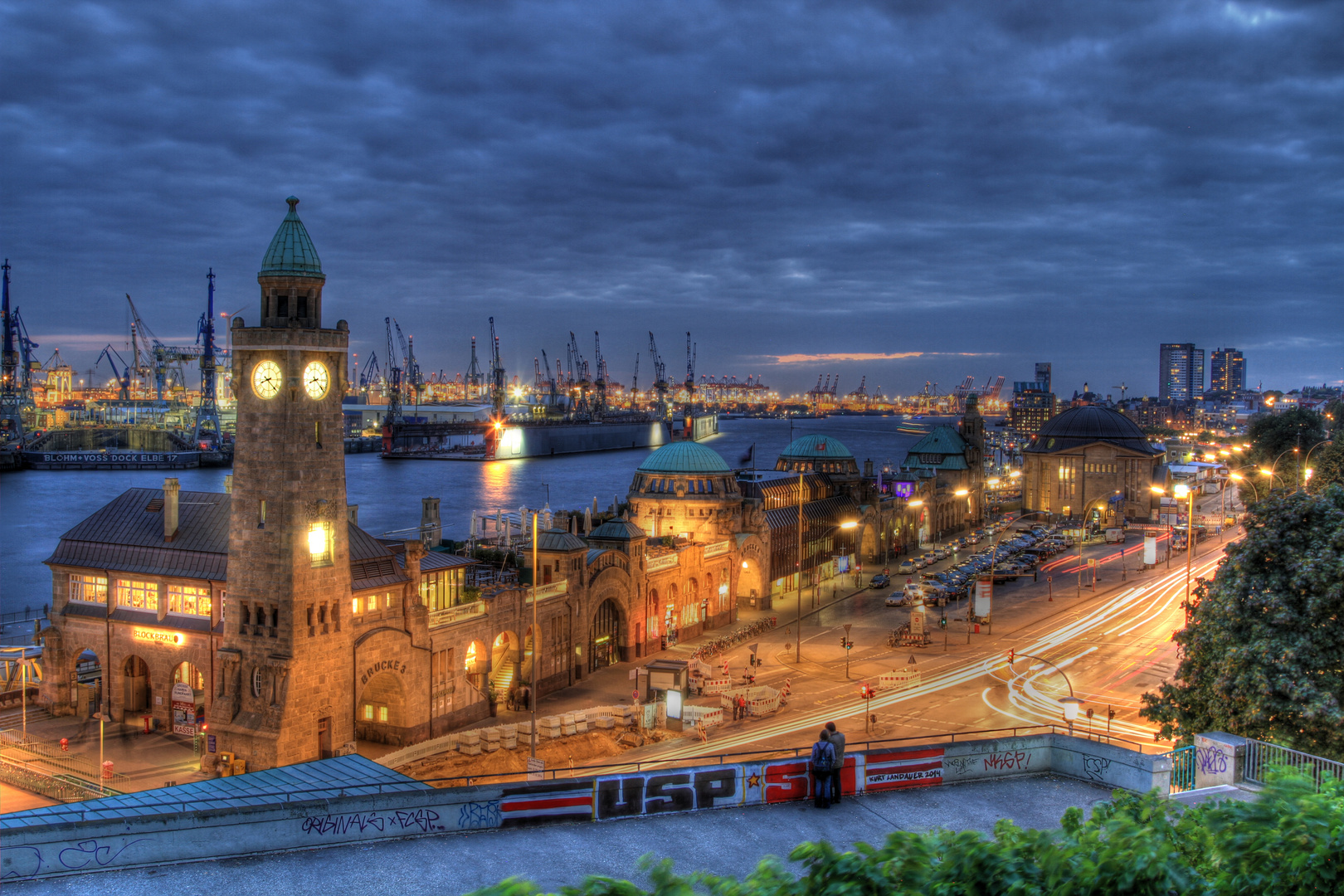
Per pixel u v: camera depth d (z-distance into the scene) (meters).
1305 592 53.28
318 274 75.38
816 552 171.25
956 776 40.47
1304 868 18.83
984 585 134.00
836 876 18.19
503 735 77.94
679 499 140.38
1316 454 169.88
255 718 73.75
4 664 99.69
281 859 32.59
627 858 32.97
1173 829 22.30
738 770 37.81
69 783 70.50
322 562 75.50
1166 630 129.75
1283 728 50.81
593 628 110.50
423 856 32.88
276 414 74.06
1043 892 18.17
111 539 86.94
